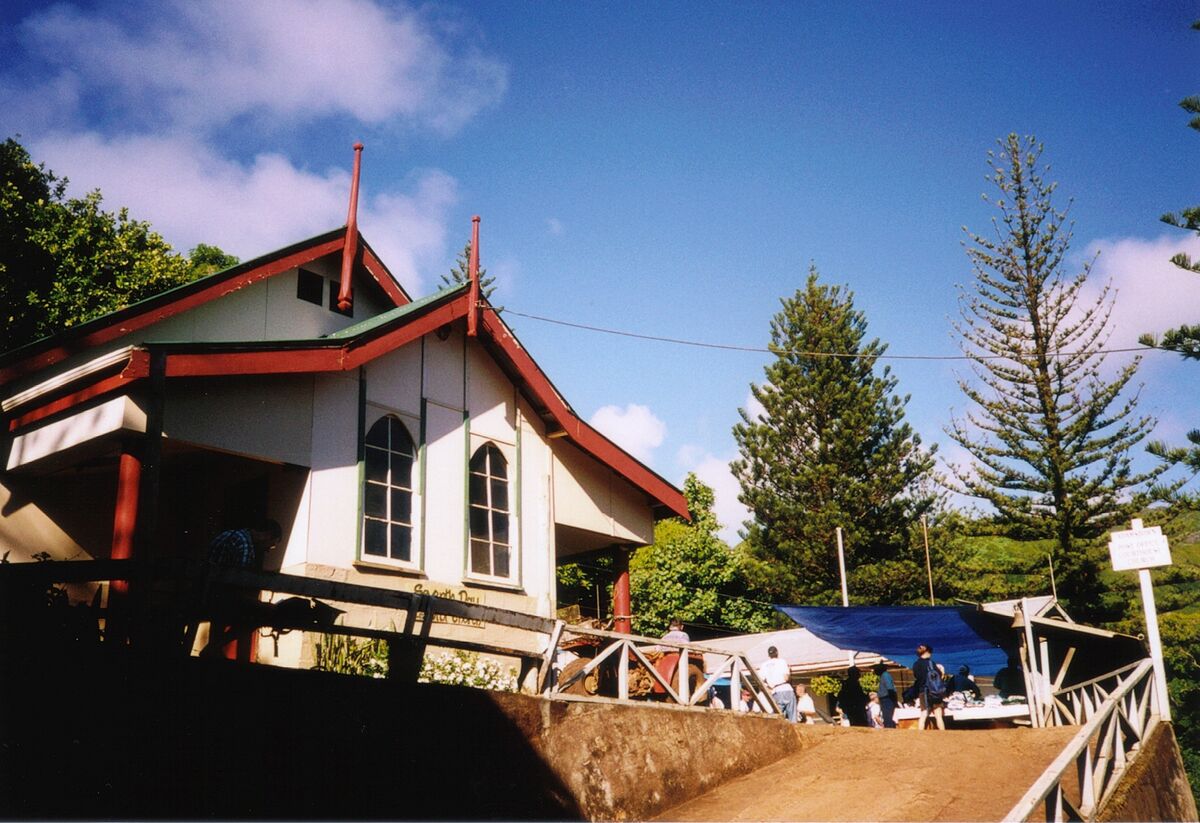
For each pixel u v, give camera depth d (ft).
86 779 21.17
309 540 37.93
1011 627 52.01
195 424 35.09
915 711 54.75
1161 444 67.56
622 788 31.45
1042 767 33.86
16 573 23.09
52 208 71.00
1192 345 66.03
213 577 24.52
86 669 21.79
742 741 37.17
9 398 37.29
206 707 22.88
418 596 28.66
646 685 42.29
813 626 60.18
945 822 28.81
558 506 49.32
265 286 46.96
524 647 45.39
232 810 22.57
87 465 38.37
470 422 46.16
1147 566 40.63
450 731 27.53
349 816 24.49
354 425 40.96
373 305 52.90
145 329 41.91
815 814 30.66
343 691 25.41
